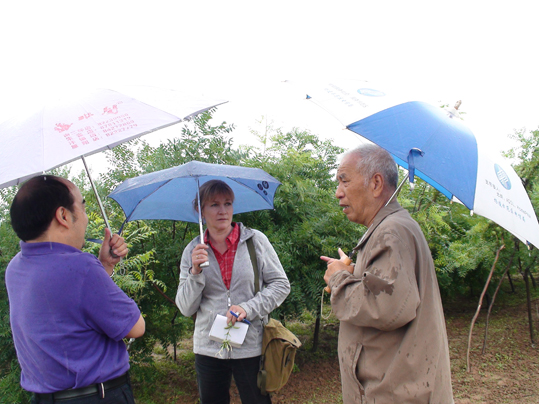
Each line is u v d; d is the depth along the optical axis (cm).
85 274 153
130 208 268
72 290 150
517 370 416
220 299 244
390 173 183
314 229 395
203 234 248
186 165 232
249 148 429
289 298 384
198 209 244
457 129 175
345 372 179
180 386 401
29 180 160
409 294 155
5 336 307
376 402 163
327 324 577
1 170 130
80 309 152
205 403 253
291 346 241
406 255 161
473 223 492
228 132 399
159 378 414
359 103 174
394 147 157
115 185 387
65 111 150
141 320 170
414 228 172
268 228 398
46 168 126
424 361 162
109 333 158
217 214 246
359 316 162
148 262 331
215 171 229
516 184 185
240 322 232
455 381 404
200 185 274
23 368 159
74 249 160
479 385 391
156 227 380
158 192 274
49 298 149
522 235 163
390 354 165
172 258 363
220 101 177
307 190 413
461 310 648
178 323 410
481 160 168
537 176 476
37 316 149
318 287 388
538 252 456
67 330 150
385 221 172
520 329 529
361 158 184
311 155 459
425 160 156
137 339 373
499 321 571
